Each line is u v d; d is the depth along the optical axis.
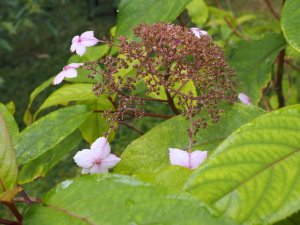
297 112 0.18
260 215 0.16
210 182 0.16
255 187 0.16
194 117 0.24
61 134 0.26
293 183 0.16
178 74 0.23
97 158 0.22
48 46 1.32
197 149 0.22
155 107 0.90
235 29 0.55
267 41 0.35
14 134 0.26
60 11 1.43
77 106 0.27
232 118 0.23
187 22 0.46
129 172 0.22
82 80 0.29
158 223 0.15
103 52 0.33
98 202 0.17
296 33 0.23
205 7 0.46
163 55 0.23
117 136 0.76
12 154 0.20
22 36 1.37
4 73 1.21
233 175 0.17
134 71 0.28
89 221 0.17
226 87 0.24
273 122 0.18
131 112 0.27
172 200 0.15
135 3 0.27
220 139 0.23
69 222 0.17
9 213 0.71
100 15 1.26
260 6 1.20
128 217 0.16
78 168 0.81
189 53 0.23
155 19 0.27
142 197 0.16
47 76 1.17
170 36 0.23
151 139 0.23
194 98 0.23
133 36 0.27
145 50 0.23
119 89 0.24
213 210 0.15
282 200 0.16
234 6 1.24
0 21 1.11
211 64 0.23
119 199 0.16
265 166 0.17
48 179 0.81
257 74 0.34
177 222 0.15
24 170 0.27
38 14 1.11
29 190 0.80
